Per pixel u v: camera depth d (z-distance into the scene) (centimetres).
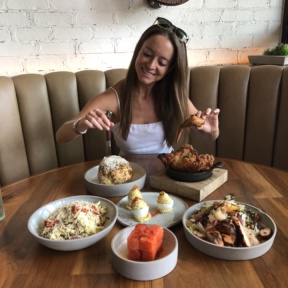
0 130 155
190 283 59
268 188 100
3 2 171
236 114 176
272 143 173
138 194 86
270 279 60
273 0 190
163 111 143
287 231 75
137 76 138
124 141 147
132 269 59
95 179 106
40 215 77
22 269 64
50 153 173
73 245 66
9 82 158
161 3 176
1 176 161
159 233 63
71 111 171
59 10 177
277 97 168
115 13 182
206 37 195
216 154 185
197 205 81
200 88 176
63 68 189
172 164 98
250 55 197
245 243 65
